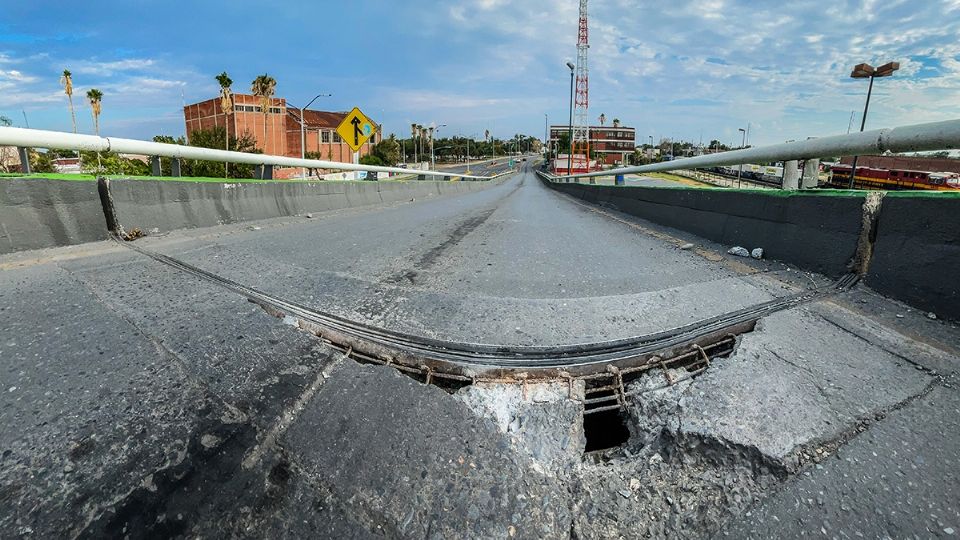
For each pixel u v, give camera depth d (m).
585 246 5.25
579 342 2.40
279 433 1.57
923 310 2.63
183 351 2.05
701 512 1.41
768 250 4.11
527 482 1.48
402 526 1.28
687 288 3.31
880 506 1.37
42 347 2.03
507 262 4.36
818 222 3.49
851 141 3.05
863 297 2.89
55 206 3.95
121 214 4.51
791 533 1.31
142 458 1.42
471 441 1.61
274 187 7.43
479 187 37.16
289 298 2.95
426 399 1.80
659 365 2.22
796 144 3.66
